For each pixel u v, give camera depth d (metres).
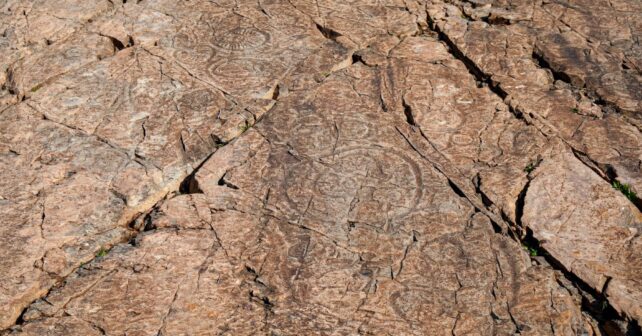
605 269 3.91
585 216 4.16
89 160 4.54
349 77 5.07
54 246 4.07
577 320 3.76
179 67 5.18
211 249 4.05
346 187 4.35
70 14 5.65
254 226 4.16
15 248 4.06
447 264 3.98
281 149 4.57
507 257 3.99
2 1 5.83
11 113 4.86
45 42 5.44
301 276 3.93
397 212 4.22
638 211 4.20
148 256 4.02
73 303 3.83
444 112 4.80
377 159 4.50
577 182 4.33
